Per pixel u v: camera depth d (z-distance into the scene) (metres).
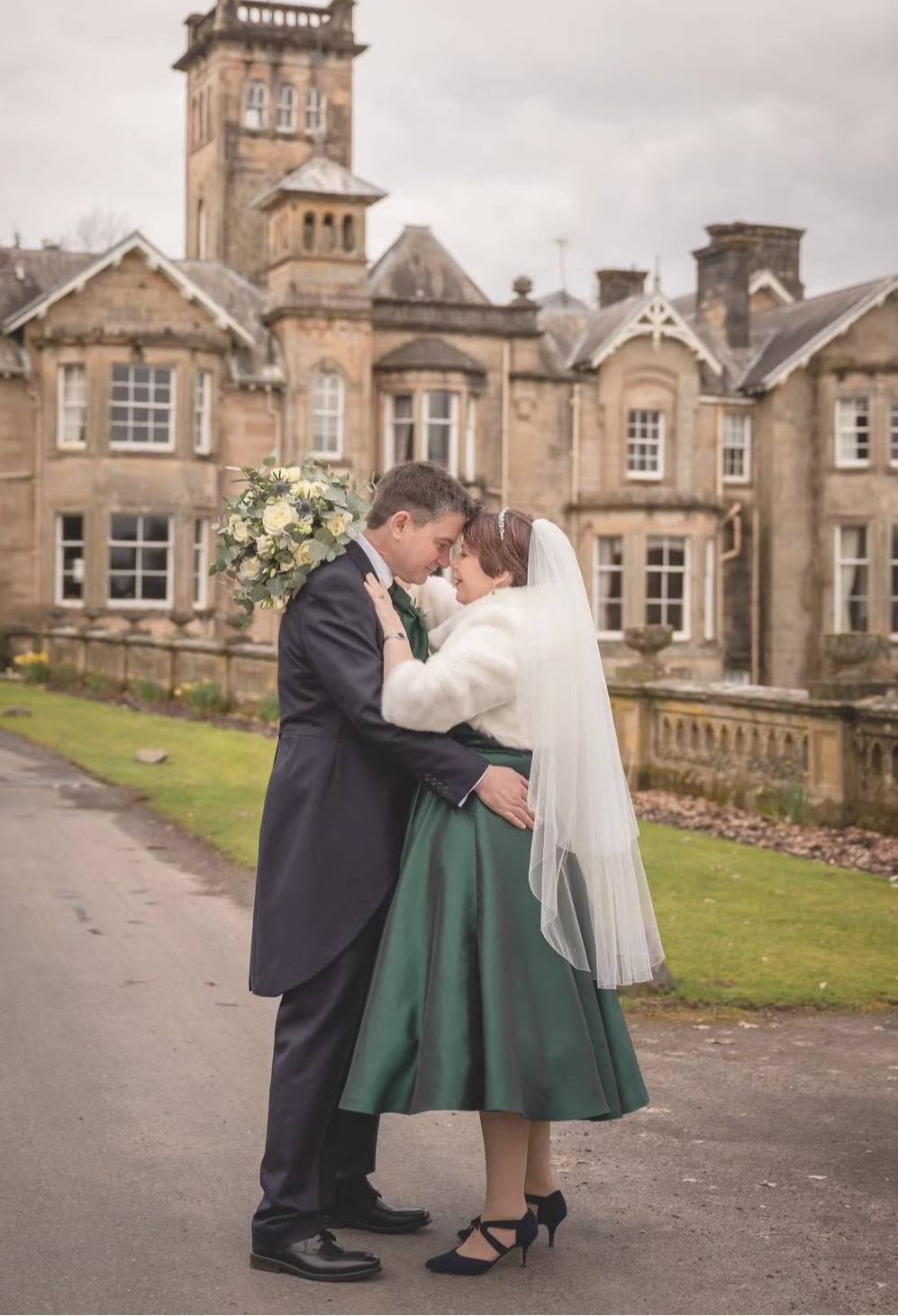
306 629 3.93
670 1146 4.71
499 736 3.91
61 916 7.84
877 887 8.93
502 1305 3.60
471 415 35.88
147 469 33.12
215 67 45.00
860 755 11.41
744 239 39.41
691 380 37.31
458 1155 4.68
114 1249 3.87
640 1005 6.33
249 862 9.55
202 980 6.59
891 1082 5.36
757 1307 3.59
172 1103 4.98
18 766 14.63
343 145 46.00
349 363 34.72
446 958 3.75
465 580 4.12
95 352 32.78
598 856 3.93
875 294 37.03
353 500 4.04
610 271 42.31
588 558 36.78
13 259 35.81
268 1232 3.77
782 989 6.55
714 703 13.04
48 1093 5.06
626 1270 3.80
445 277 38.12
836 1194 4.30
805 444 37.91
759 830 11.53
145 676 24.33
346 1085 3.75
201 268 36.62
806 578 37.94
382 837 3.95
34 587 33.38
